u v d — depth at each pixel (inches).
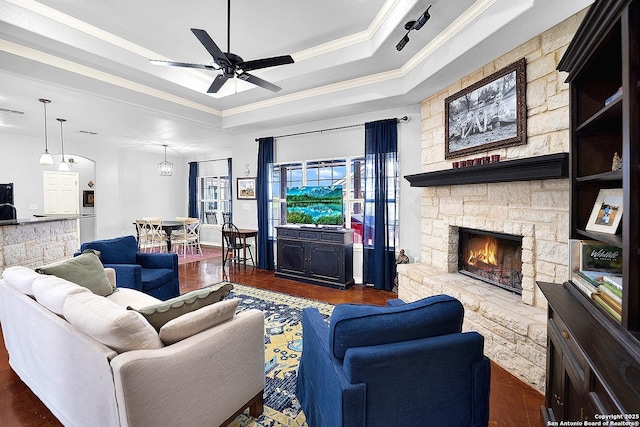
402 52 129.6
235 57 98.7
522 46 102.2
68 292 62.4
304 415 72.0
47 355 65.1
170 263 149.1
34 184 251.6
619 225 56.2
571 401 53.0
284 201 220.4
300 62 148.7
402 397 50.4
